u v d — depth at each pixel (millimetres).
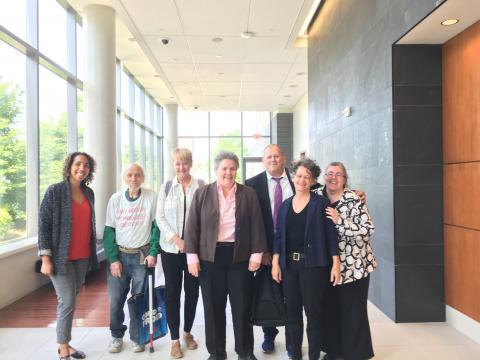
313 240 2518
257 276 2846
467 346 3152
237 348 2707
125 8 5832
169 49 7652
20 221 5152
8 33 4738
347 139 5039
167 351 3076
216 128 16344
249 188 2754
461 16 3043
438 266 3670
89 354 3041
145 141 12641
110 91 6734
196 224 2717
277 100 12945
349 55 4953
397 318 3660
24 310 4195
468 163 3305
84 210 2959
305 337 3328
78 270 2967
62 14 6566
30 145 5402
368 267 2645
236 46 7508
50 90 6141
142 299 3068
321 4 6473
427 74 3654
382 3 3867
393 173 3656
